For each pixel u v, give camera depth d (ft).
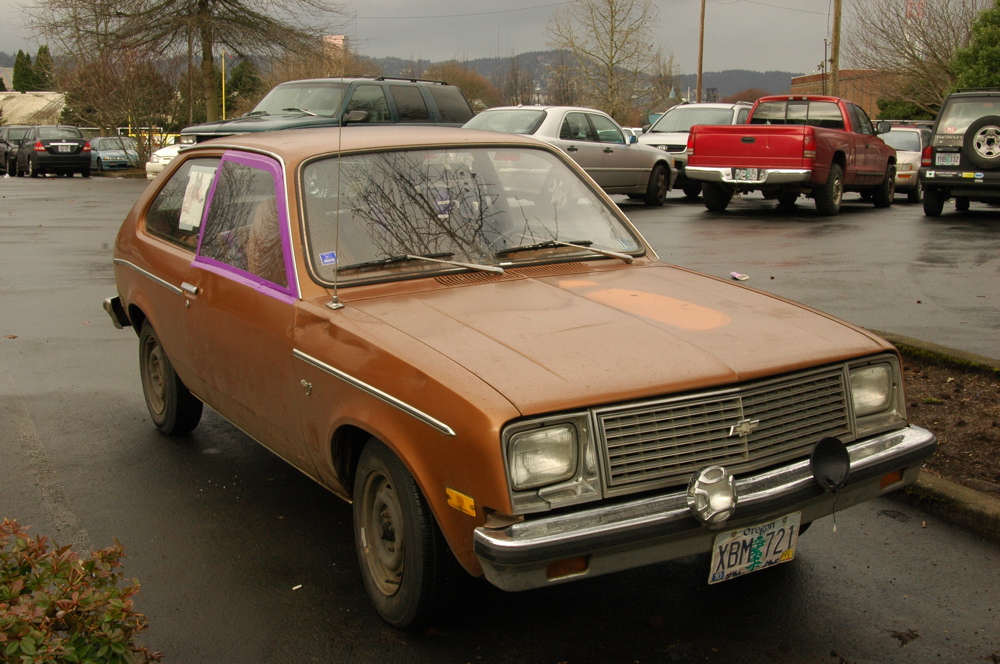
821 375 10.77
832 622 11.23
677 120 66.80
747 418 10.11
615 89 159.74
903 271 32.73
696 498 9.25
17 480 15.67
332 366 11.10
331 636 10.95
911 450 11.05
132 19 104.83
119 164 119.96
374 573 11.27
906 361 20.75
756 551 10.19
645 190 57.21
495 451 9.00
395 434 10.14
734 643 10.78
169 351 16.15
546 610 11.48
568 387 9.46
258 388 13.06
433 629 11.03
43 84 277.85
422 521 10.15
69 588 7.96
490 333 10.68
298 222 12.47
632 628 11.09
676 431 9.72
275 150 13.51
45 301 29.76
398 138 13.93
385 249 12.52
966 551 13.10
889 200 59.00
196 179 15.89
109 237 45.50
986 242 40.34
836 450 10.02
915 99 118.52
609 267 13.50
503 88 231.91
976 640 10.83
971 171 48.78
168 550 13.17
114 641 7.88
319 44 106.63
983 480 14.56
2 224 51.06
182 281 15.03
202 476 15.93
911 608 11.57
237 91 161.48
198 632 11.05
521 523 8.98
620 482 9.45
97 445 17.38
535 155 14.67
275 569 12.63
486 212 13.50
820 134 49.19
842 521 14.10
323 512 14.49
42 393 20.40
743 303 12.23
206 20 103.09
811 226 46.80
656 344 10.52
